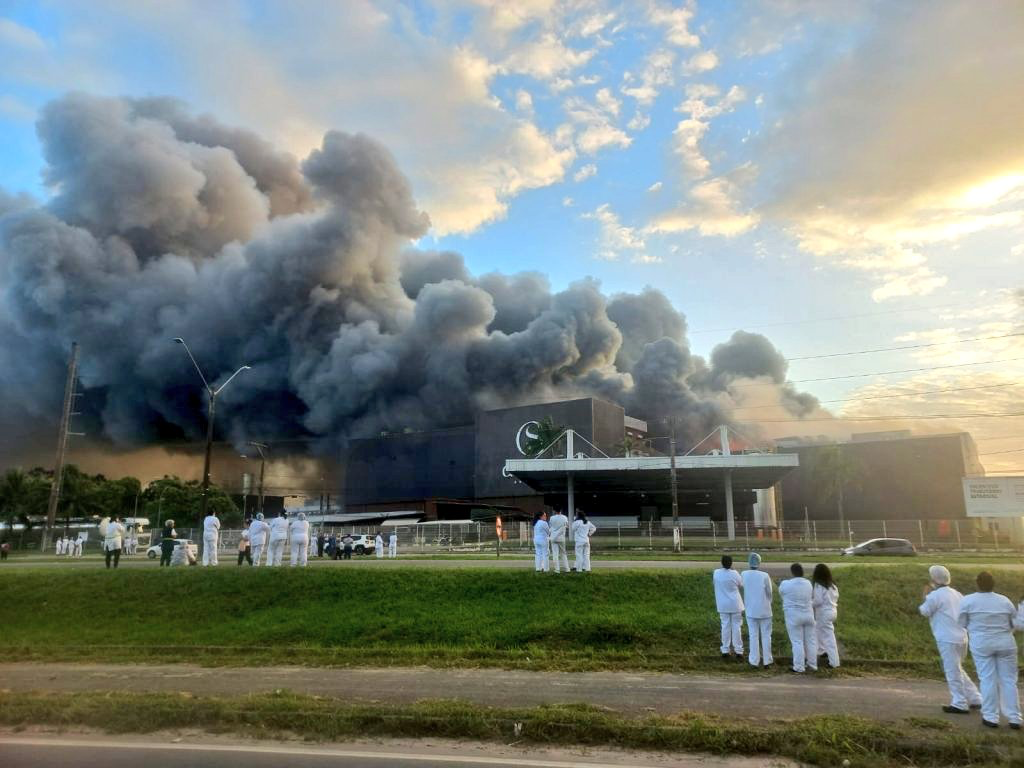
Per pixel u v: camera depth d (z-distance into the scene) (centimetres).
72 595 1816
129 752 708
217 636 1513
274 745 736
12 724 820
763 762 691
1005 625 820
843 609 1567
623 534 5466
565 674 1133
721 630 1346
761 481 7200
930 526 4941
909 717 840
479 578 1784
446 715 800
